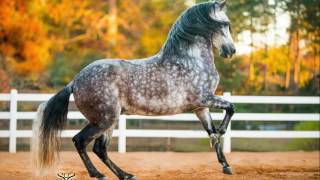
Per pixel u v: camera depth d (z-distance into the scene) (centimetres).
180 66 810
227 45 842
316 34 2159
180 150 1434
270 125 1867
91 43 2678
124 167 1034
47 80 2394
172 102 802
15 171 955
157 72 800
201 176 920
